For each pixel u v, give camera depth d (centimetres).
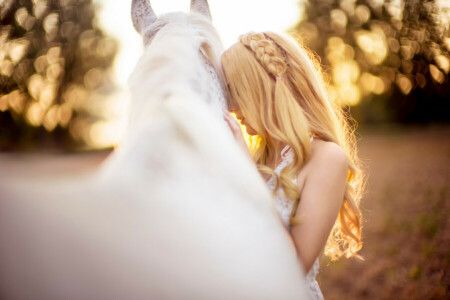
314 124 154
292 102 146
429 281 354
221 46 139
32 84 2683
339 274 389
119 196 57
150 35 110
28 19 2703
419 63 2967
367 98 3141
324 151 146
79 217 52
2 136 2577
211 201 64
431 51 2906
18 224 48
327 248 203
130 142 66
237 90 145
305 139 143
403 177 898
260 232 68
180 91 74
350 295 345
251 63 145
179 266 56
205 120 72
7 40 2642
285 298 63
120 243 54
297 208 141
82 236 52
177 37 95
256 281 62
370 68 3102
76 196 54
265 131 148
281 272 66
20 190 49
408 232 484
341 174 143
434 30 2881
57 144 2847
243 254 63
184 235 58
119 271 53
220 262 60
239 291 59
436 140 1872
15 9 2648
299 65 157
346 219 180
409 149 1563
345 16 3206
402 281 358
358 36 3152
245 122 152
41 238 49
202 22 115
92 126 3025
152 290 54
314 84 159
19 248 48
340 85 3166
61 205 52
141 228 56
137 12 125
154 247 56
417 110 3073
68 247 51
